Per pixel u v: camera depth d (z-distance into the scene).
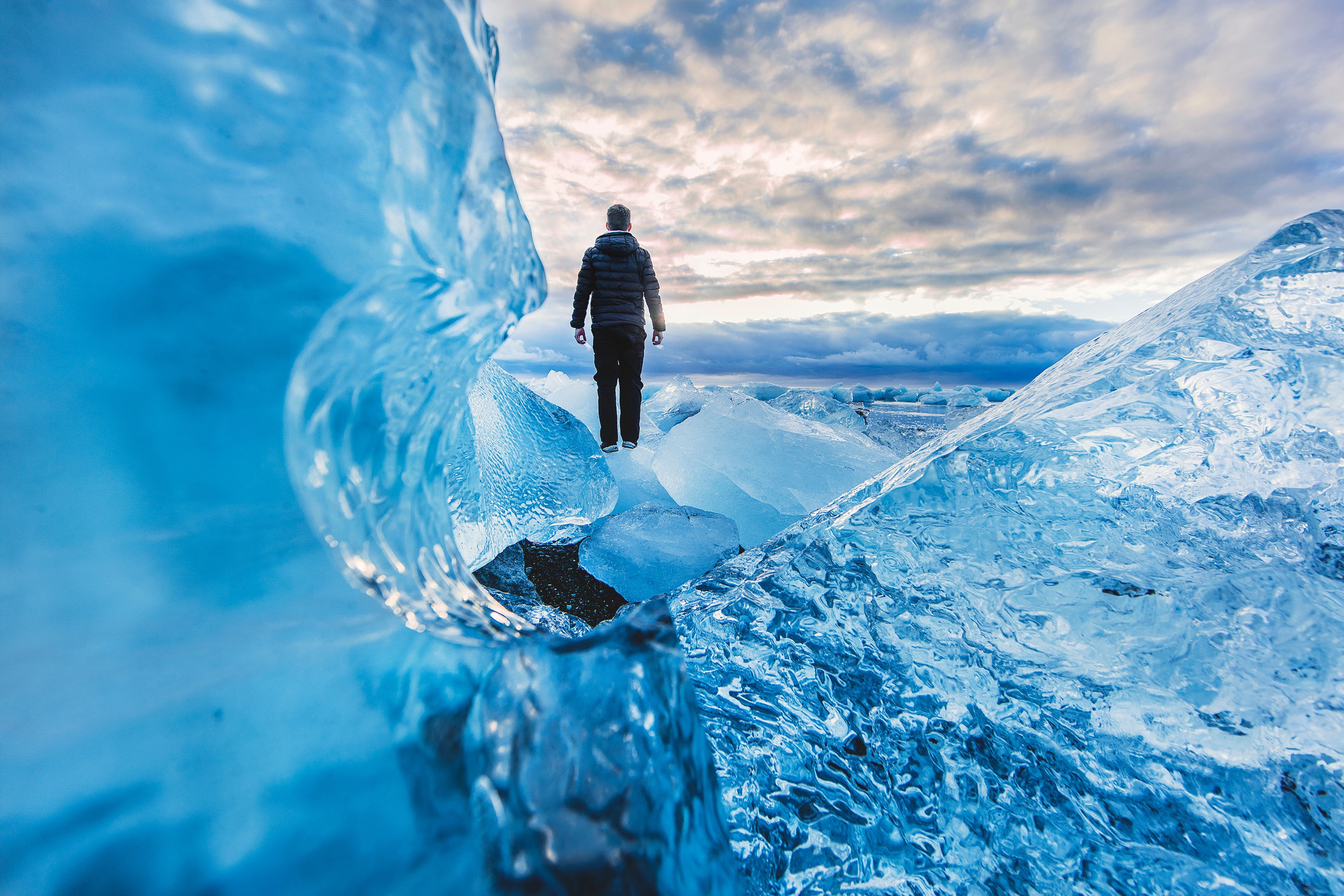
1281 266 0.81
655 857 0.38
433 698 0.41
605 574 1.65
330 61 0.45
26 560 0.33
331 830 0.33
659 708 0.46
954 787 0.63
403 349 0.54
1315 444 0.75
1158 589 0.69
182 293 0.39
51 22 0.34
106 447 0.36
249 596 0.40
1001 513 0.79
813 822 0.62
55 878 0.28
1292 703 0.59
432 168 0.53
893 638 0.75
